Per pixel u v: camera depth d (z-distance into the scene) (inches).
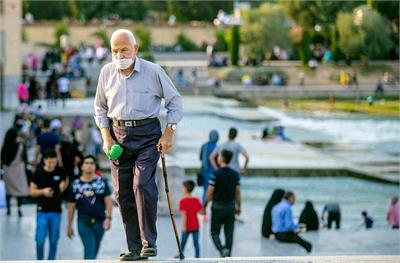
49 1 5674.2
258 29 4439.0
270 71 4271.7
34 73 3260.3
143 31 4950.8
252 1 5856.3
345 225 1332.4
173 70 4431.6
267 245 1037.8
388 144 2454.5
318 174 1863.9
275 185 1765.5
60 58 3769.7
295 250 1013.8
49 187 826.2
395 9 4421.8
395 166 1978.3
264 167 1860.2
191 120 2974.9
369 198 1642.5
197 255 927.0
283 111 3363.7
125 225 512.7
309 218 1159.6
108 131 507.8
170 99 499.8
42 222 829.8
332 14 4525.1
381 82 4109.3
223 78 4276.6
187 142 2347.4
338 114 3307.1
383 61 4382.4
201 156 1138.7
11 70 2738.7
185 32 5300.2
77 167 1211.2
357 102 3826.3
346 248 1034.1
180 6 5733.3
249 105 3570.4
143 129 500.7
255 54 4485.7
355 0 4557.1
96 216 799.1
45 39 5177.2
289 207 1042.7
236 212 1055.0
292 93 4010.8
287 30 4520.2
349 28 4288.9
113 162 508.4
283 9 4584.2
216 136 1131.9
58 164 835.4
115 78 499.8
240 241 1061.8
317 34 4702.3
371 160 2082.9
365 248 1034.7
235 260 507.8
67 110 2332.7
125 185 507.5
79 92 3134.8
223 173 882.8
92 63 4018.2
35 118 2052.2
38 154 1218.6
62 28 4985.2
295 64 4439.0
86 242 799.1
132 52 491.2
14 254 948.0
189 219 920.3
